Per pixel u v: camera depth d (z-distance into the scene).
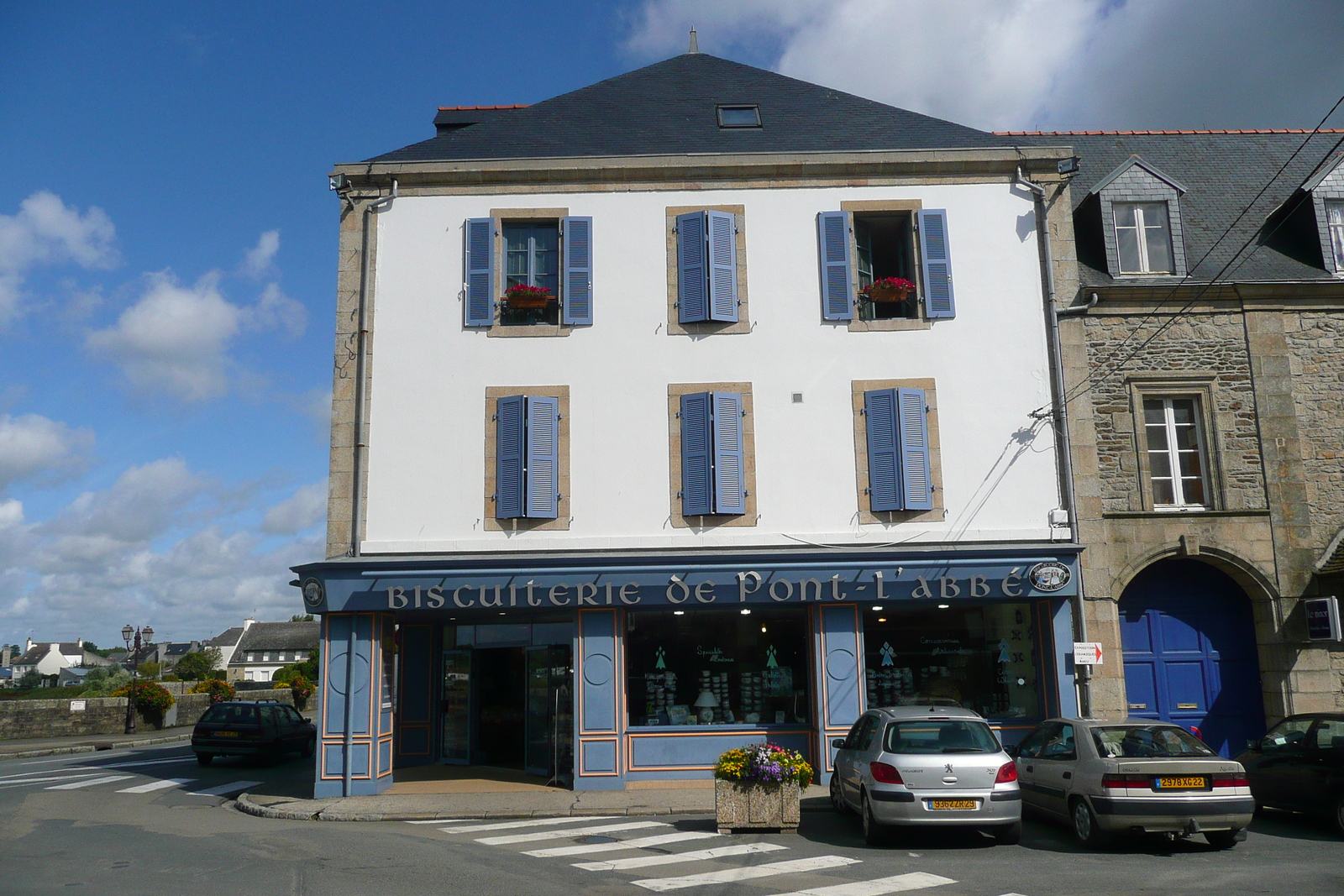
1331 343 14.48
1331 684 13.46
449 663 16.98
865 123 15.90
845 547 13.66
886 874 8.12
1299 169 17.08
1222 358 14.38
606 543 13.66
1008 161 14.59
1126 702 13.48
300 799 13.19
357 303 14.36
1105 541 13.80
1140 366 14.31
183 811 12.70
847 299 14.28
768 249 14.48
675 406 14.03
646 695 13.87
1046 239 14.48
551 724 14.88
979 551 13.29
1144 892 7.37
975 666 13.88
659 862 8.67
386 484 13.86
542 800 12.56
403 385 14.12
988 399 14.12
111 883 7.86
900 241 15.05
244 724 19.11
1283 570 13.78
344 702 13.27
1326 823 10.66
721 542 13.66
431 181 14.65
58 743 23.86
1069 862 8.60
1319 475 14.11
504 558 13.30
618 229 14.52
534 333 14.23
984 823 9.11
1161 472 14.30
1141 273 14.90
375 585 13.20
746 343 14.20
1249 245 15.48
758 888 7.58
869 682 13.80
